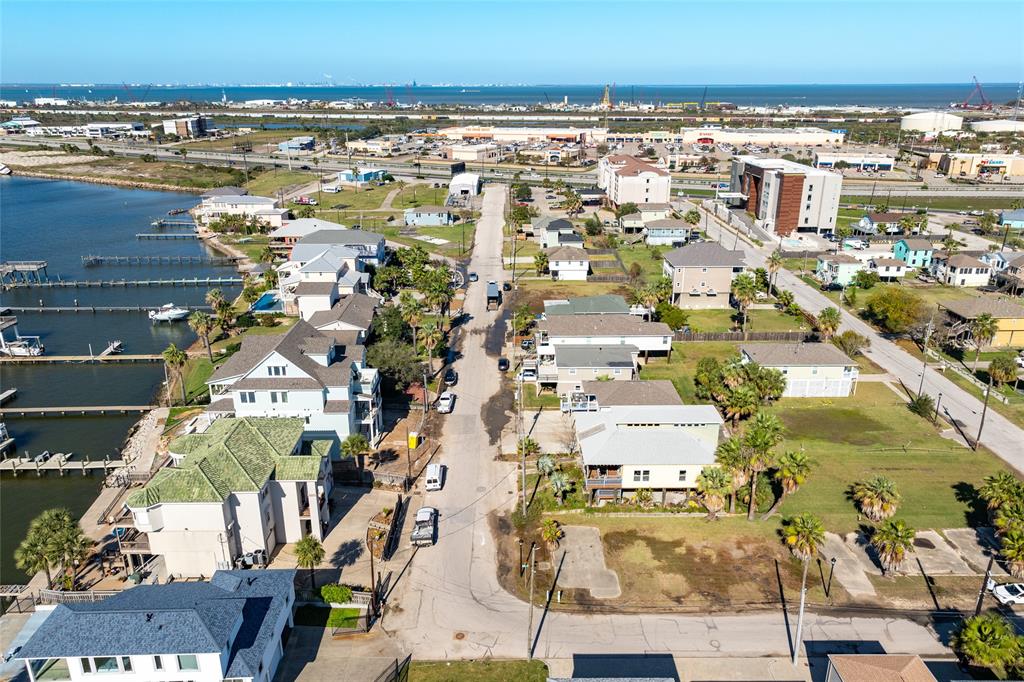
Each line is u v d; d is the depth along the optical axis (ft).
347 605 176.04
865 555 197.67
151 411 291.58
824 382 301.84
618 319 333.42
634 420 224.74
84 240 606.55
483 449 255.09
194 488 180.86
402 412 282.97
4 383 324.80
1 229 644.27
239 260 536.42
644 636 168.25
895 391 308.19
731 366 268.82
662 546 200.85
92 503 229.45
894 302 375.45
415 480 235.61
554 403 289.94
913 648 164.35
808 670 158.20
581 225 626.64
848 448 258.98
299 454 212.64
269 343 272.92
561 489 217.36
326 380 240.53
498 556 197.88
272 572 166.61
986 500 214.48
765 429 204.54
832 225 602.44
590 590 184.03
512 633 169.37
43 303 445.37
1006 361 301.02
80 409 293.64
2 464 248.32
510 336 364.79
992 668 152.76
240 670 136.98
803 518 181.27
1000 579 187.11
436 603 179.22
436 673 156.46
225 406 245.04
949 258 469.98
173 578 186.29
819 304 427.74
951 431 271.90
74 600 175.94
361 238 477.36
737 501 221.25
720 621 173.27
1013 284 441.27
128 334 388.78
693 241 570.87
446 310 399.44
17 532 214.48
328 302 372.38
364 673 155.63
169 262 538.47
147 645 133.90
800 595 181.78
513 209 648.79
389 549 199.41
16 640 157.99
